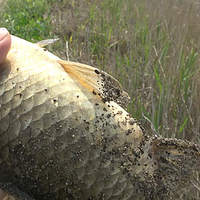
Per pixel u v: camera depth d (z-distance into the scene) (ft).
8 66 0.73
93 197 0.72
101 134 0.71
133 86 1.65
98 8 2.71
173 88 1.66
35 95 0.70
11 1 2.55
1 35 0.72
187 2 2.24
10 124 0.70
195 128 1.47
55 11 2.72
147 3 2.46
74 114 0.70
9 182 0.75
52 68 0.73
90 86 0.73
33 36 2.13
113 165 0.71
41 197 0.74
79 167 0.70
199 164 0.72
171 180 0.74
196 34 2.03
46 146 0.70
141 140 0.74
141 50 1.88
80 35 2.31
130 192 0.72
